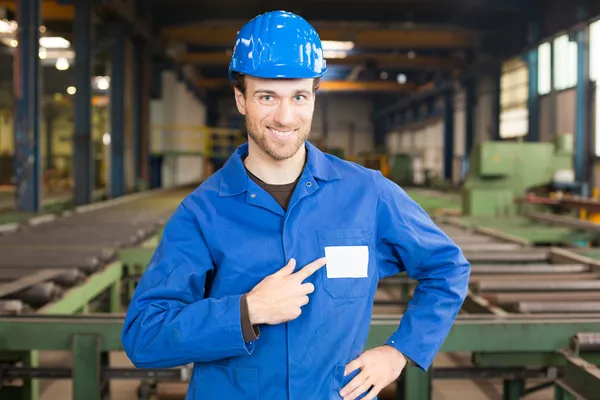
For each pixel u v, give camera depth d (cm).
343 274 126
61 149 2383
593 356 250
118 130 1260
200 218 125
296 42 118
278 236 125
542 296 310
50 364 428
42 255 415
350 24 1403
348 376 129
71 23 1378
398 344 129
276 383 123
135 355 117
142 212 812
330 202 130
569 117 1276
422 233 135
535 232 655
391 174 1812
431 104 2372
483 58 1579
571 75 1259
